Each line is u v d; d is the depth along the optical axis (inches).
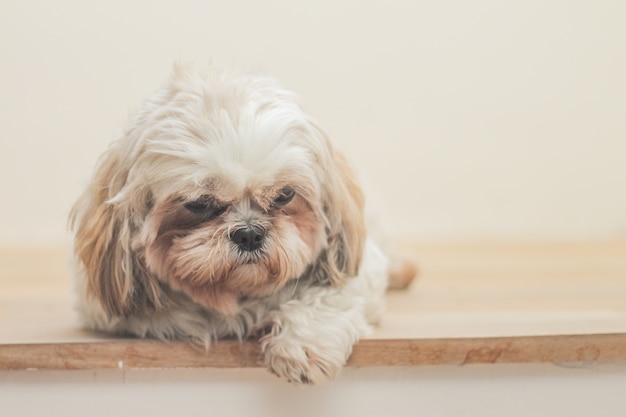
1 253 58.3
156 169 34.1
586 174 64.1
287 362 34.3
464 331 36.7
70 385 35.7
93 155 61.9
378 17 61.5
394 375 35.9
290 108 35.2
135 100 61.2
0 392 35.7
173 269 34.4
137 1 60.5
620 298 43.4
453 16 61.8
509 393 36.3
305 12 61.2
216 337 35.9
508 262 53.2
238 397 35.8
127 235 35.0
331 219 36.4
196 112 34.2
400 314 40.2
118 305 35.7
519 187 64.1
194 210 34.1
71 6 60.4
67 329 37.7
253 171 33.3
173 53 60.9
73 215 36.5
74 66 61.0
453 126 63.1
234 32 61.0
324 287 36.7
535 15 62.0
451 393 36.1
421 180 63.6
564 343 35.9
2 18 60.4
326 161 36.0
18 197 62.4
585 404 36.5
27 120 61.6
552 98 63.0
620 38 62.2
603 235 64.8
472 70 62.5
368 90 62.2
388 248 45.7
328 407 35.8
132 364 35.5
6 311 41.2
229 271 33.9
